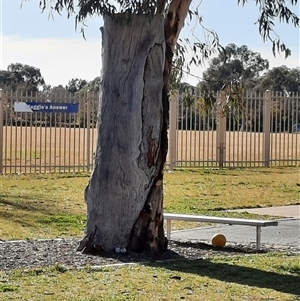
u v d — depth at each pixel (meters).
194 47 12.89
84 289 8.40
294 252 11.51
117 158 10.68
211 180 22.83
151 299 7.98
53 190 19.58
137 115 10.60
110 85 10.70
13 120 24.91
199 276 9.30
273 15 11.62
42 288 8.41
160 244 10.98
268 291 8.52
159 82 10.69
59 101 24.53
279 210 16.94
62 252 10.90
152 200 10.80
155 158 10.75
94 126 27.12
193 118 27.03
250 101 27.70
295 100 28.58
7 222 13.98
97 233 10.80
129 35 10.61
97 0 10.50
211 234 13.38
